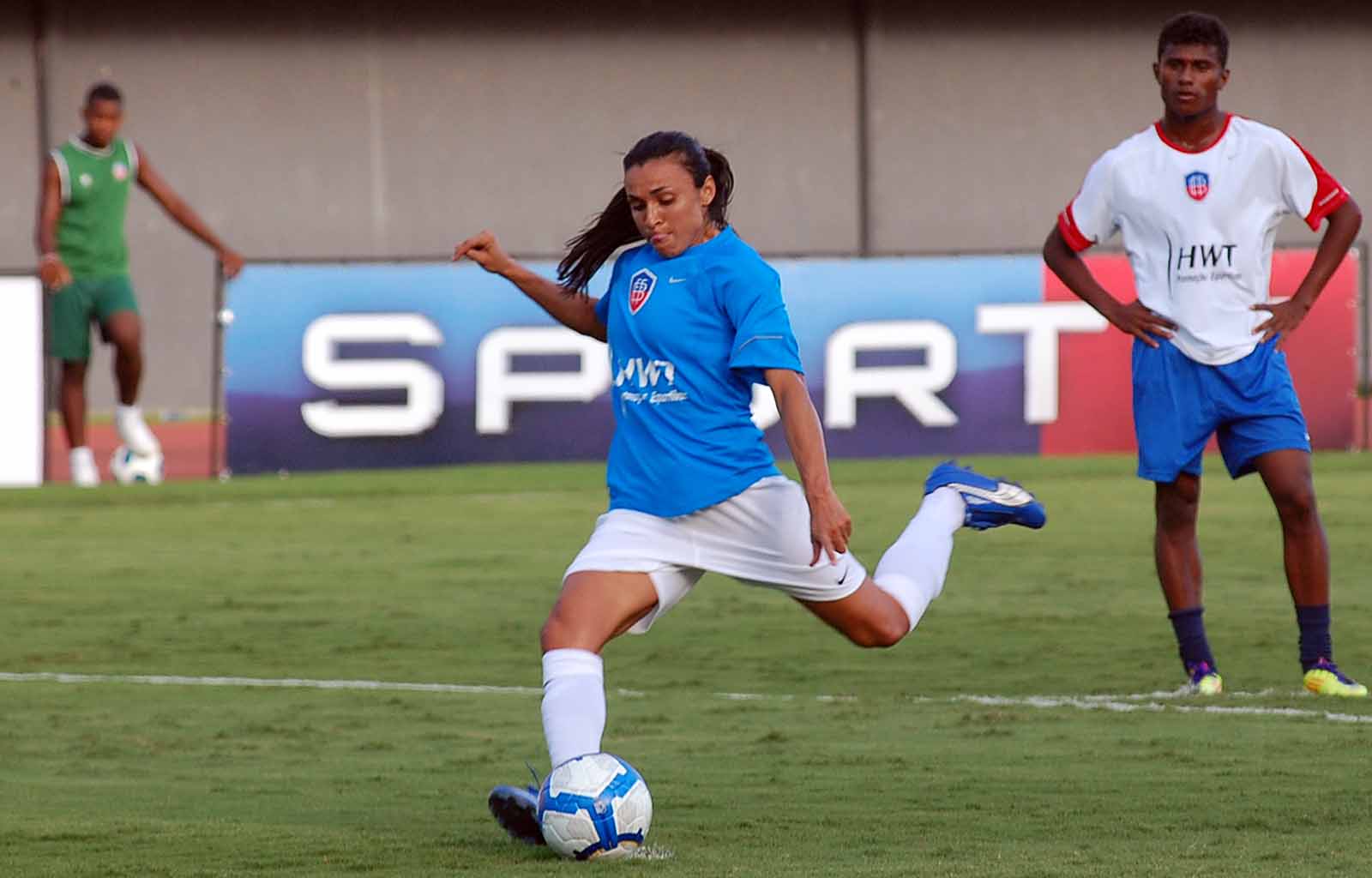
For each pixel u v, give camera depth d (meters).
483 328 57.34
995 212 92.94
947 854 15.96
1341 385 58.91
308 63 89.69
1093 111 92.81
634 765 20.97
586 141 91.44
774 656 29.56
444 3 90.31
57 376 76.00
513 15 90.69
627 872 15.33
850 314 57.59
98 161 54.47
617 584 17.11
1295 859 15.55
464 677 28.14
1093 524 45.56
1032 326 58.00
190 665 29.28
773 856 15.97
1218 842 16.44
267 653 30.41
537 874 15.31
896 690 26.52
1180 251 25.34
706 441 17.05
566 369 57.75
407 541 44.31
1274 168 25.09
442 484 54.94
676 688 26.83
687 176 17.05
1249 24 91.12
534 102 91.12
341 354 56.91
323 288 56.75
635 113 91.50
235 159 89.50
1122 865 15.30
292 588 37.47
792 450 16.55
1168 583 26.11
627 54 91.25
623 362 17.36
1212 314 25.31
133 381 55.75
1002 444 58.12
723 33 91.56
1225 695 25.50
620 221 18.22
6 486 55.88
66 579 38.84
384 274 57.00
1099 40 92.44
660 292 17.09
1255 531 44.00
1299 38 91.25
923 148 92.44
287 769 21.09
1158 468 25.62
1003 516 20.64
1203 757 20.98
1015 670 28.11
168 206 55.66
